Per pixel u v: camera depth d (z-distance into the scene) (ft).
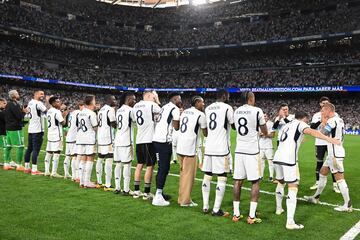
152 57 199.93
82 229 17.58
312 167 44.04
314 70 159.74
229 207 23.45
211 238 17.10
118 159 25.98
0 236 16.15
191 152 23.25
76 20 194.08
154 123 24.91
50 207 21.34
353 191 30.09
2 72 156.15
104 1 200.13
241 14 187.62
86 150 27.55
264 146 33.04
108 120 27.48
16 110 33.01
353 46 155.22
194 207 23.06
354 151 64.03
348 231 18.94
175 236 17.13
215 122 21.53
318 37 152.87
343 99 153.48
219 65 186.29
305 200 26.35
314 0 167.12
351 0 155.84
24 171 33.47
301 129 20.31
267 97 171.83
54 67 179.83
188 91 185.26
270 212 22.58
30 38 174.40
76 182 29.58
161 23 204.95
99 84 184.75
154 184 30.78
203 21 197.67
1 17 157.48
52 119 31.14
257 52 180.24
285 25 168.55
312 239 17.54
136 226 18.44
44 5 181.88
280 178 21.93
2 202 22.04
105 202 23.20
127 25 205.57
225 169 21.26
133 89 190.39
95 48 191.11
